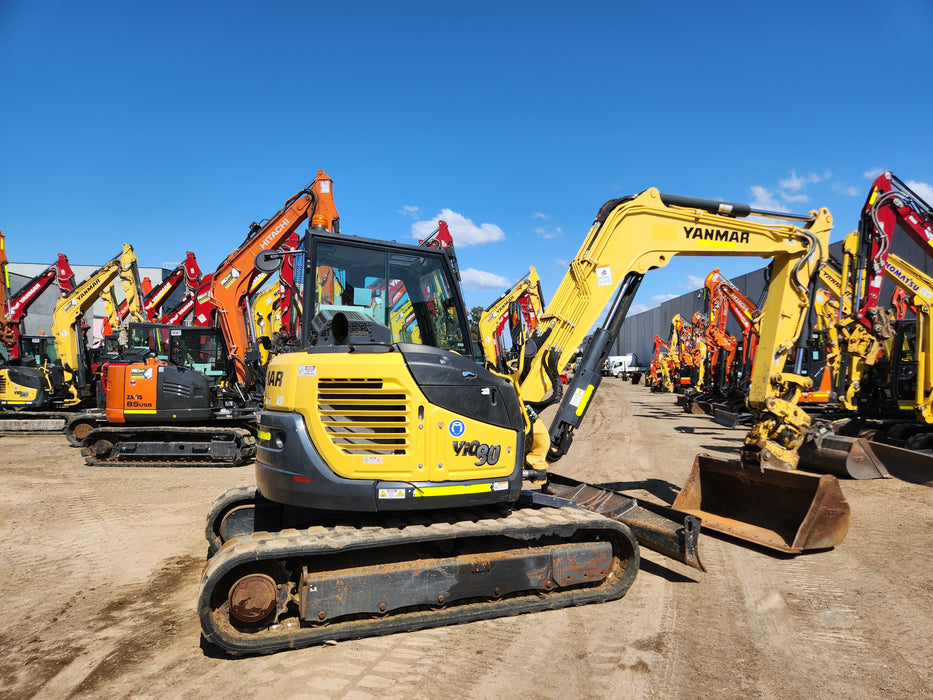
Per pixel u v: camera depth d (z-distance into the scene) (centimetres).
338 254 465
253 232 1146
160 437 1078
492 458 422
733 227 602
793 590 472
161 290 1769
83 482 901
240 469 1027
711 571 516
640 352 6500
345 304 466
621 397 2794
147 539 616
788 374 613
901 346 1134
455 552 430
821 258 624
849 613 430
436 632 399
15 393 1430
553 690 328
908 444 1032
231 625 370
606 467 1007
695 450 1188
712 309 2002
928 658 365
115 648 384
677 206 588
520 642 385
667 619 420
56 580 505
